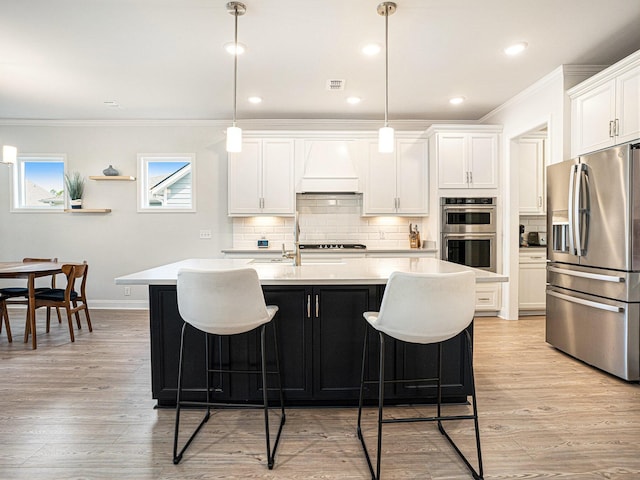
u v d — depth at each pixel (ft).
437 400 7.70
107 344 12.12
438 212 15.37
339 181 16.01
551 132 12.34
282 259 13.48
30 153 17.13
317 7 8.50
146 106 15.38
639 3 8.42
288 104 15.17
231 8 8.52
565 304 10.90
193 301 6.07
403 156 16.28
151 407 7.91
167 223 17.44
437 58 11.10
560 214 10.95
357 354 7.77
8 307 17.38
